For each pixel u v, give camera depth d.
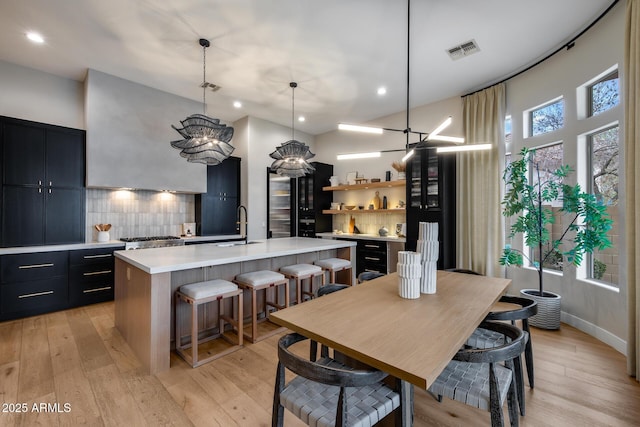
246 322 3.36
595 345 2.79
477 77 4.04
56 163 3.76
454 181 4.55
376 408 1.24
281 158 3.85
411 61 3.62
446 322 1.46
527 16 2.81
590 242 2.76
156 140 4.47
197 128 2.93
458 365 1.57
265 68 3.80
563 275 3.40
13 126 3.47
